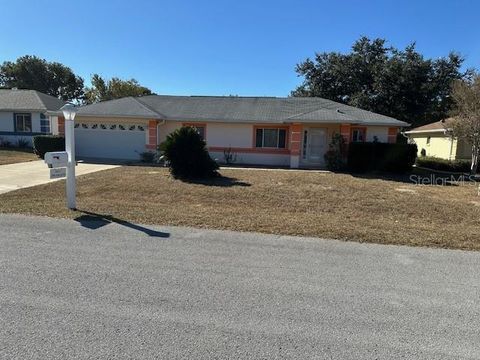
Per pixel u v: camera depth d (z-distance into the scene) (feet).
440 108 111.86
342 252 18.29
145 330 10.57
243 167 63.46
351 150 59.72
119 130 72.08
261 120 67.77
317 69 117.70
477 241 20.67
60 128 72.59
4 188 34.63
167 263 15.98
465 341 10.52
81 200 29.58
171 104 77.56
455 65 109.09
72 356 9.23
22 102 94.22
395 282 14.64
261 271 15.42
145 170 52.75
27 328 10.48
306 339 10.38
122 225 22.08
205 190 36.60
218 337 10.33
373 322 11.45
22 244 17.95
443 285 14.46
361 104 108.68
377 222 25.25
